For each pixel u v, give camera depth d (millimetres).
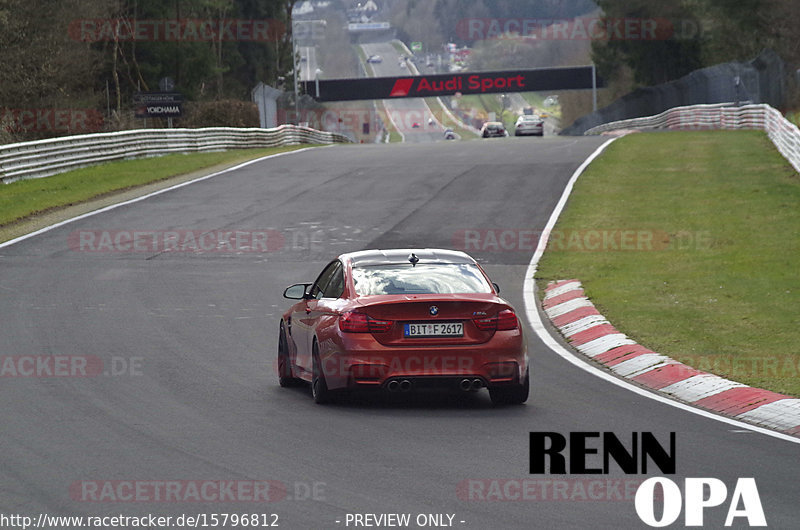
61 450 28359
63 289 61000
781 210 84688
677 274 63344
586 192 100375
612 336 46750
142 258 72812
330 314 34562
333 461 27156
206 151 162625
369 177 117375
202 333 48750
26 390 36750
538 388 37938
